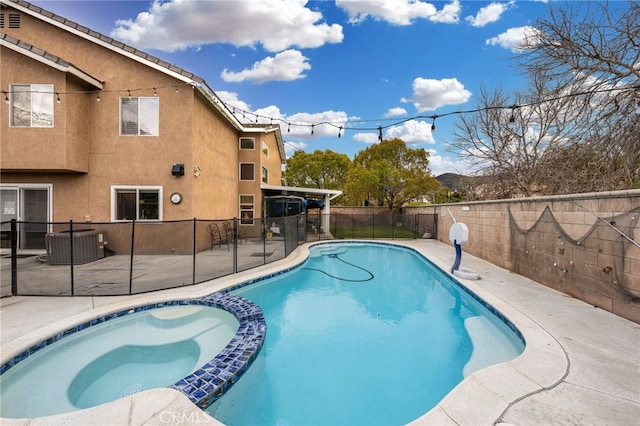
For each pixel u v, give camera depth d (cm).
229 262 816
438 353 403
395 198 2197
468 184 1505
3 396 303
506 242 749
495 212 812
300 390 326
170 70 912
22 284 578
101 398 304
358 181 2064
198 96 980
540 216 605
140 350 395
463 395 245
